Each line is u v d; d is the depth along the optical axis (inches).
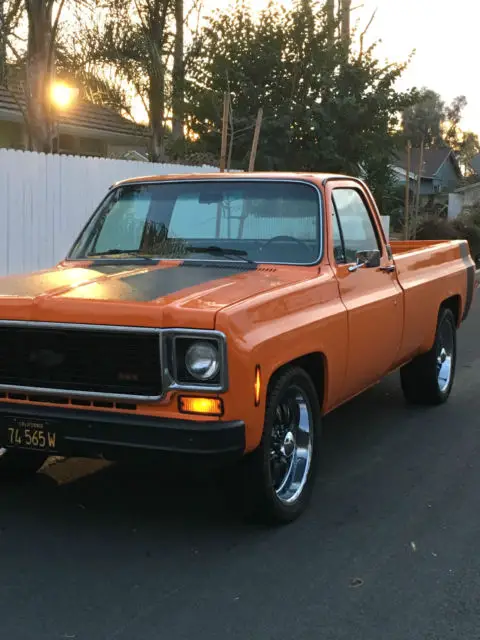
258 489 164.6
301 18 740.7
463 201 1592.0
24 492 194.9
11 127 855.7
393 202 1097.4
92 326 152.8
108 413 153.9
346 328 192.9
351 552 160.9
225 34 737.6
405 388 279.6
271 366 158.1
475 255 901.2
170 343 148.9
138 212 216.4
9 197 390.6
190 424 147.9
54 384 158.1
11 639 127.0
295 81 735.7
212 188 210.8
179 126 751.1
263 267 192.9
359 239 218.4
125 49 500.7
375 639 128.0
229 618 134.2
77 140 968.3
